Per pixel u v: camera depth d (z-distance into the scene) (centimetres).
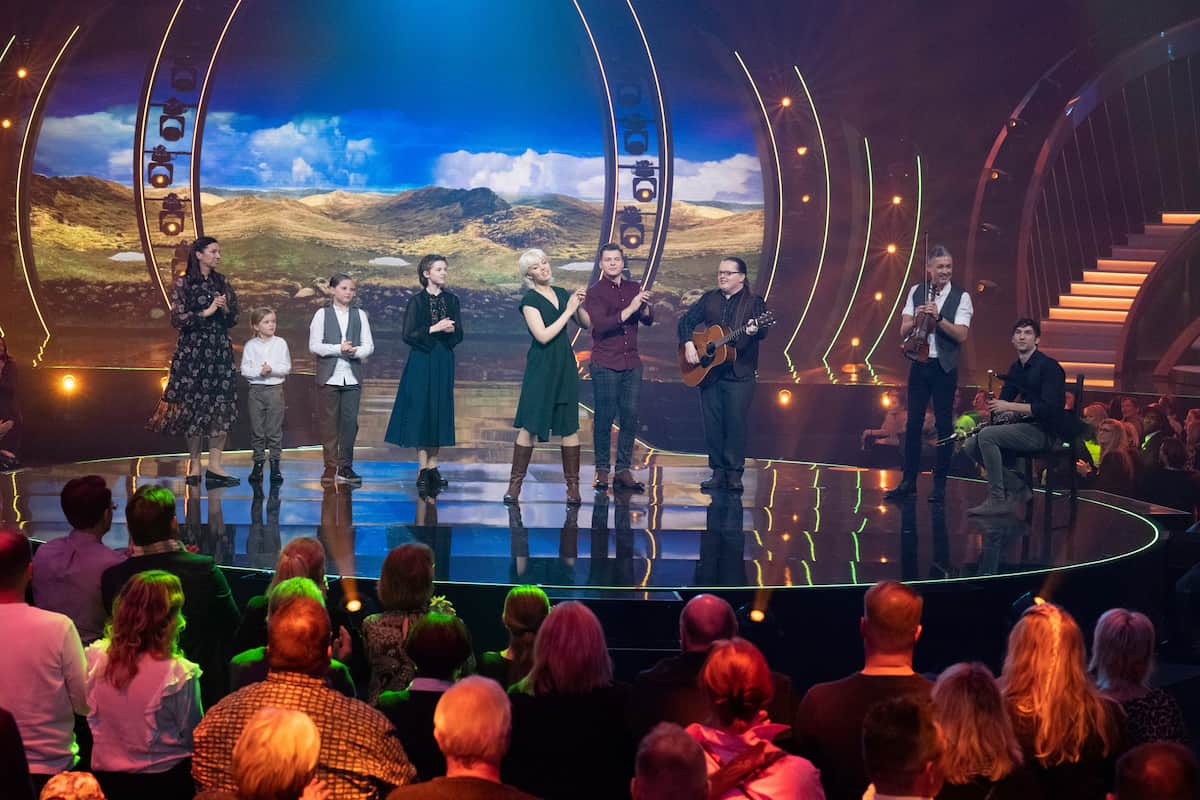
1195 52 1277
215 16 1447
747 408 745
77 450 1108
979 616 532
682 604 497
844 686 302
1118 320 1358
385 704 330
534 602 358
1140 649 335
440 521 625
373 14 2119
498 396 1490
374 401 1420
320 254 2175
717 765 262
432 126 2188
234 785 268
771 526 630
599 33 1540
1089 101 1365
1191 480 944
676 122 2103
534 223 2228
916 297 723
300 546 395
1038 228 1434
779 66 1541
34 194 1994
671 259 2153
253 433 741
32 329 1658
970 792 266
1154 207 1453
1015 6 1443
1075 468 689
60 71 1576
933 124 1511
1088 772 293
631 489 746
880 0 1501
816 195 1553
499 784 237
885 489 772
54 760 331
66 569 406
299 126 2141
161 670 329
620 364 739
